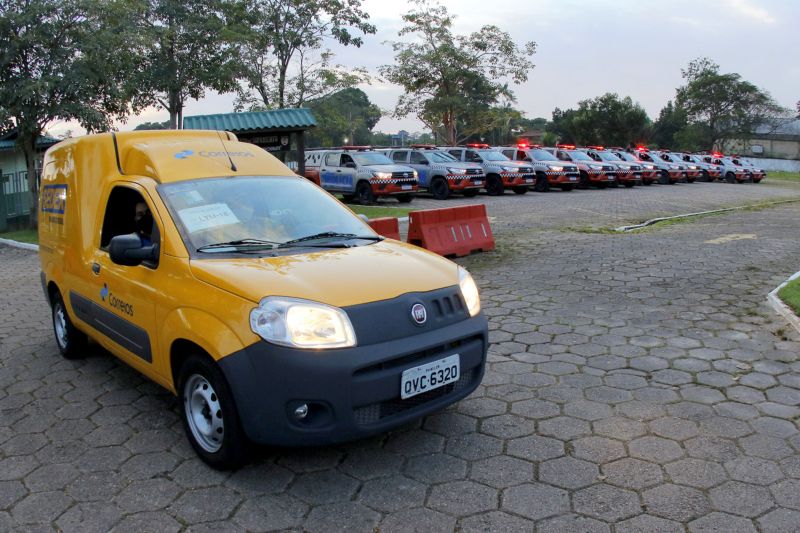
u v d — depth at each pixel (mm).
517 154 25703
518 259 9953
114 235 4832
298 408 3215
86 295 4902
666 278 8234
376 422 3352
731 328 5984
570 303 7094
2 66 15898
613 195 23578
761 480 3352
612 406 4328
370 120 45562
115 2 17094
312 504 3262
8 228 19500
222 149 4848
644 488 3309
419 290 3590
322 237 4289
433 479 3469
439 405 3592
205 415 3713
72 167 5348
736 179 35531
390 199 21781
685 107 58781
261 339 3227
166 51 26078
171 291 3762
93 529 3094
